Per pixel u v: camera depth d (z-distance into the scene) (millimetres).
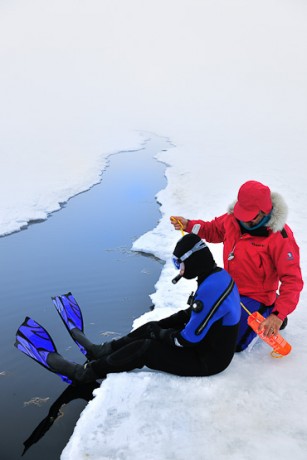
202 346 3211
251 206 3219
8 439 3121
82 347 3783
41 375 3850
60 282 5797
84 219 8867
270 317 3252
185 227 3928
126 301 5238
